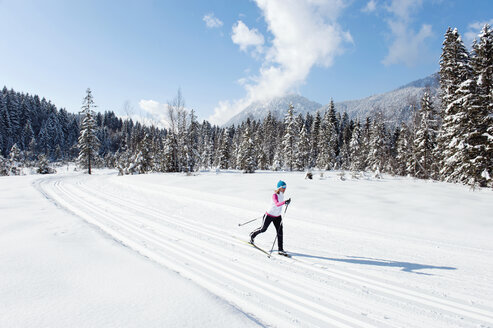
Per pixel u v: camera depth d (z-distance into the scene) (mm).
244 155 40250
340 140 70625
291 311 3584
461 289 4367
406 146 35875
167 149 37406
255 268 5047
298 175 31094
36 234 5879
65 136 91000
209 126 105938
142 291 3416
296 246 6508
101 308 2902
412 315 3588
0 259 4219
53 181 21875
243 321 2895
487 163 17766
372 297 4055
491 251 6215
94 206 11062
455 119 19484
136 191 15758
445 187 17266
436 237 7234
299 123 60969
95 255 4715
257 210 10344
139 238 6730
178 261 5250
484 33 19062
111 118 133125
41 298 3041
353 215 9336
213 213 9953
